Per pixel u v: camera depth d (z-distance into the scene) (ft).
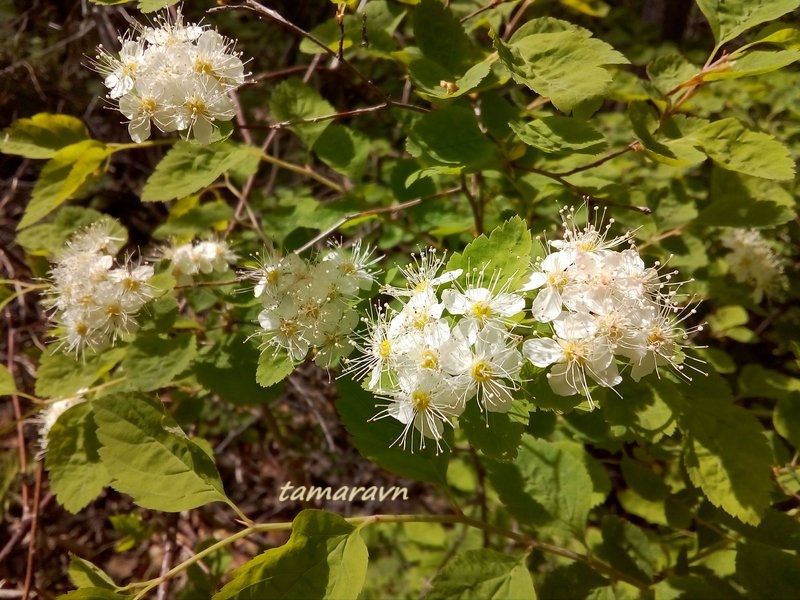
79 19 0.95
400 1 0.50
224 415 0.83
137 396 0.37
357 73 0.42
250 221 0.67
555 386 0.33
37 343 0.72
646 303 0.35
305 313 0.40
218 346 0.50
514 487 0.45
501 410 0.33
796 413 0.47
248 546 0.85
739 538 0.47
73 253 0.50
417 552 0.75
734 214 0.51
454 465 0.73
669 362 0.36
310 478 0.88
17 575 0.75
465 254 0.36
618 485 0.75
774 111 0.70
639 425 0.39
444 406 0.33
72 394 0.48
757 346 0.72
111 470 0.35
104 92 0.95
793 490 0.48
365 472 0.87
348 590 0.33
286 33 1.01
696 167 0.70
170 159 0.45
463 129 0.41
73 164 0.44
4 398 0.87
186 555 0.78
